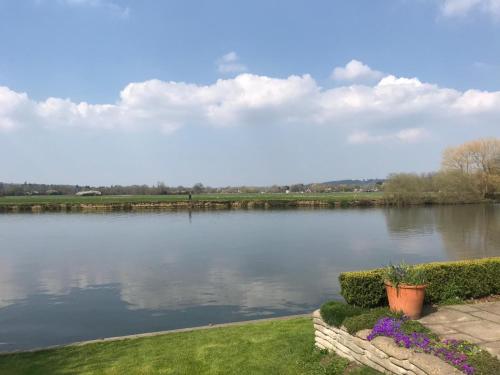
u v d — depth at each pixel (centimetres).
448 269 785
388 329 564
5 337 1095
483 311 713
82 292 1574
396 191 6969
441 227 3938
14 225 4528
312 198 8219
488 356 486
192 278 1800
